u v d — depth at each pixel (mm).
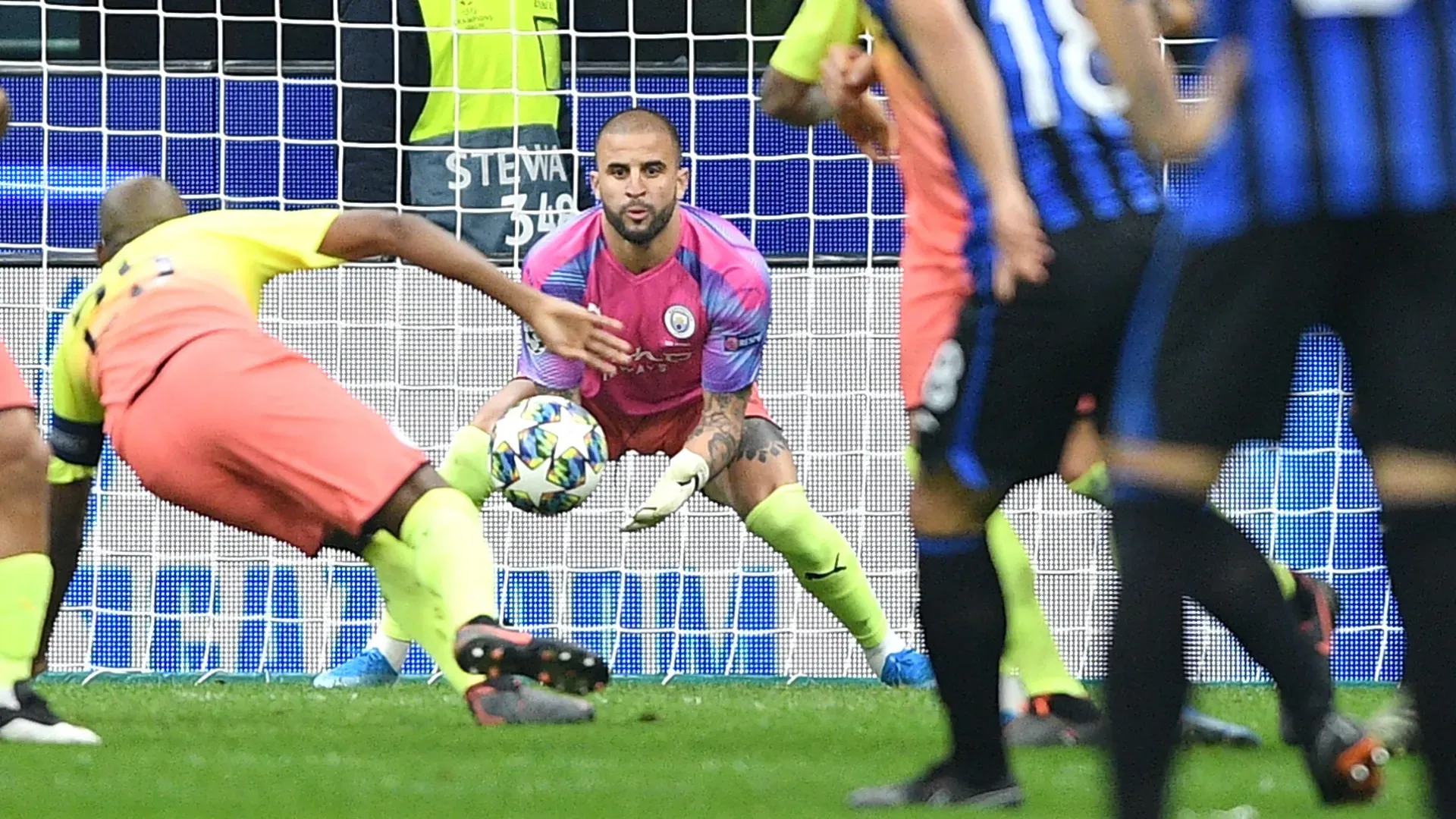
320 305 25094
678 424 20922
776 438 20797
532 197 25953
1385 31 8477
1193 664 8820
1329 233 8477
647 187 19156
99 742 15367
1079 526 24719
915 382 12938
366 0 25625
